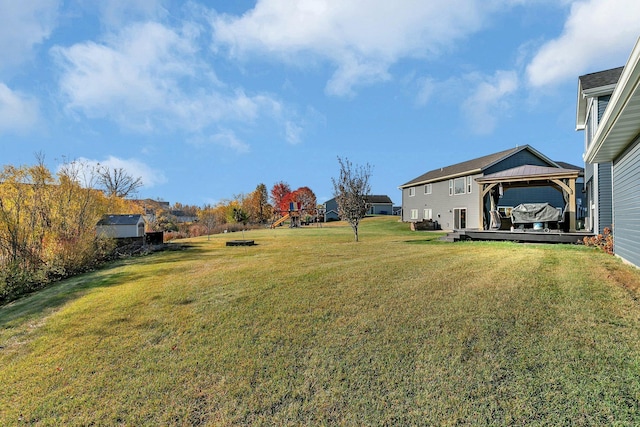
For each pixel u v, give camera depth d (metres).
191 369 3.33
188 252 13.66
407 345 3.47
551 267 6.70
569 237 11.74
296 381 3.00
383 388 2.81
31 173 11.12
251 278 7.02
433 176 28.28
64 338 4.32
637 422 2.20
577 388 2.58
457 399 2.59
